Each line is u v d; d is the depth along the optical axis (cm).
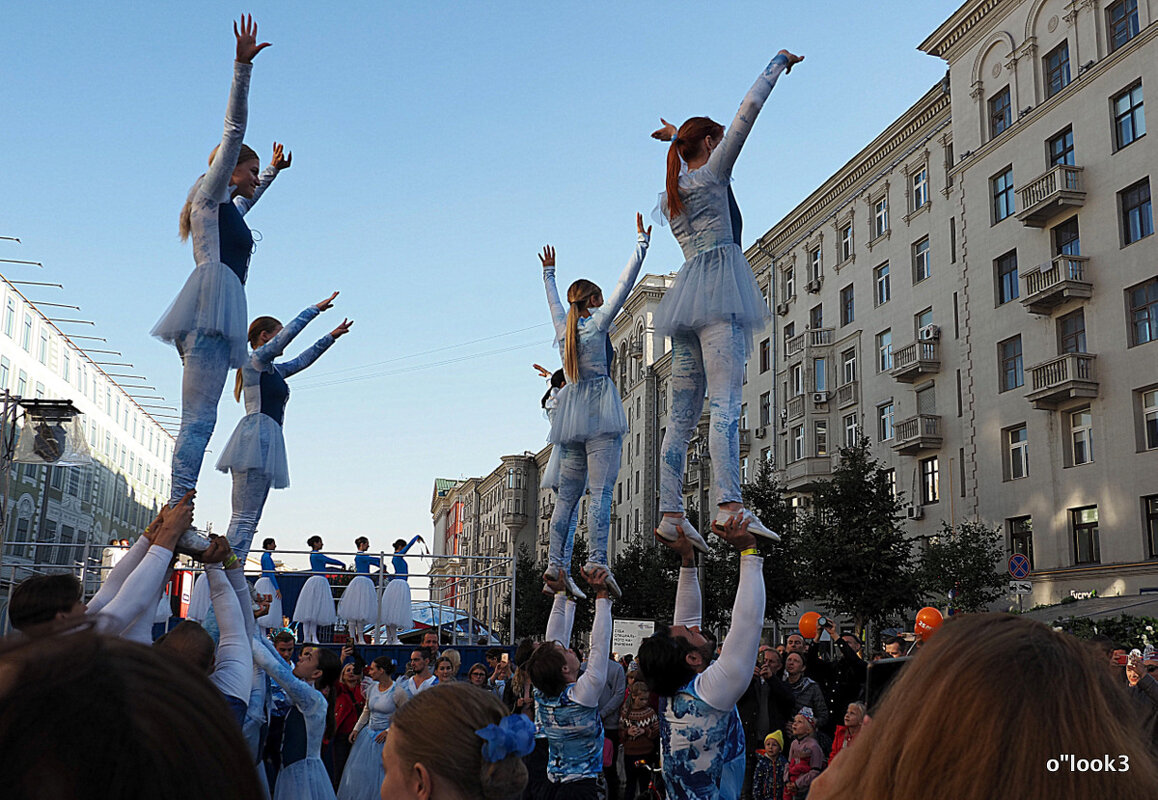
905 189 3538
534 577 4388
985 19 3061
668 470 530
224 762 94
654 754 952
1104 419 2523
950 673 125
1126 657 727
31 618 324
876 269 3738
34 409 1703
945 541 2836
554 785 523
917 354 3247
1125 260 2484
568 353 727
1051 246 2745
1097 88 2602
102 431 5225
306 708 619
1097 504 2527
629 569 4100
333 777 973
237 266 532
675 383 540
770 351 4512
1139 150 2458
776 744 763
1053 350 2703
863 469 2591
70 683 89
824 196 4088
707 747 386
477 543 10750
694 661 411
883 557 2456
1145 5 2480
